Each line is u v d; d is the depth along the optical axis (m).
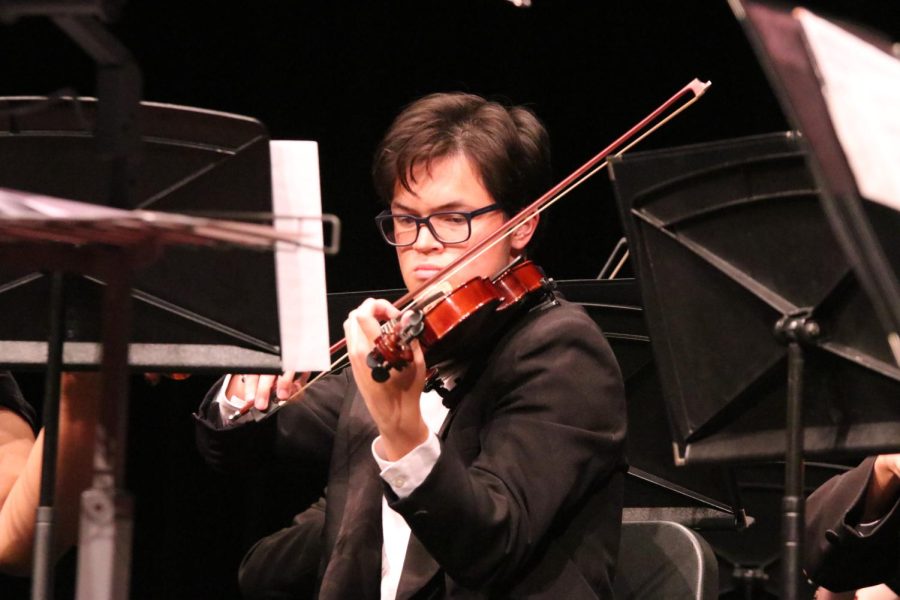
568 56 15.83
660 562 8.40
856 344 6.18
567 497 7.43
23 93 14.89
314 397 9.22
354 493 8.30
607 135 15.76
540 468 7.37
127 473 16.08
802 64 4.60
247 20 15.65
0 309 7.32
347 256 15.82
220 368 7.27
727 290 6.52
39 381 15.89
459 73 15.92
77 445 7.94
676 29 15.46
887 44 5.00
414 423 7.00
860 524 7.92
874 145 4.58
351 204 15.84
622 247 11.50
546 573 7.55
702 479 9.44
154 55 15.47
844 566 7.96
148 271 7.13
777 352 6.39
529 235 8.77
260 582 9.25
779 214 6.28
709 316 6.61
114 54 5.36
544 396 7.59
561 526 7.69
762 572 11.02
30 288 7.26
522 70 15.84
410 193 8.32
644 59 15.58
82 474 7.98
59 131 6.95
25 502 8.12
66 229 4.79
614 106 15.71
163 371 7.27
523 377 7.71
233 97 15.66
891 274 4.41
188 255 7.10
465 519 6.98
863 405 6.24
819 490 8.35
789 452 6.13
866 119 4.62
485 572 7.17
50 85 14.93
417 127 8.41
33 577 6.55
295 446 9.13
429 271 8.28
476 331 7.80
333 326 9.63
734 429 6.69
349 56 15.83
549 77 15.85
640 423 9.46
